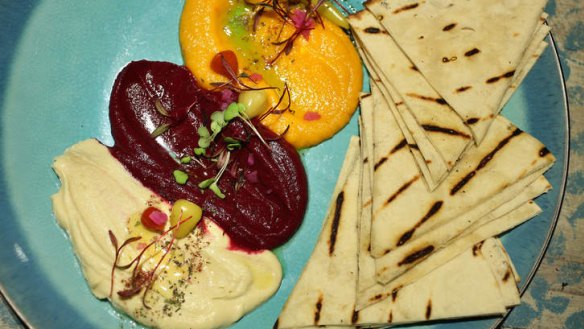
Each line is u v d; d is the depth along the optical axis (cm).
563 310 38
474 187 33
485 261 33
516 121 36
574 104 39
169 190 35
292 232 35
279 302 35
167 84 36
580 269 38
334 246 34
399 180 33
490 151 34
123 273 33
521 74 35
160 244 34
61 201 34
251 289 34
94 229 33
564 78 38
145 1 36
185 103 36
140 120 35
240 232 35
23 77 34
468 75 33
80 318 33
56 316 33
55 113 35
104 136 35
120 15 36
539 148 34
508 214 34
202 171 36
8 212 34
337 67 37
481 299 33
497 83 33
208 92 36
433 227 32
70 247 34
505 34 34
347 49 37
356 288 33
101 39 35
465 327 34
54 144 35
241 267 34
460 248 33
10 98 34
